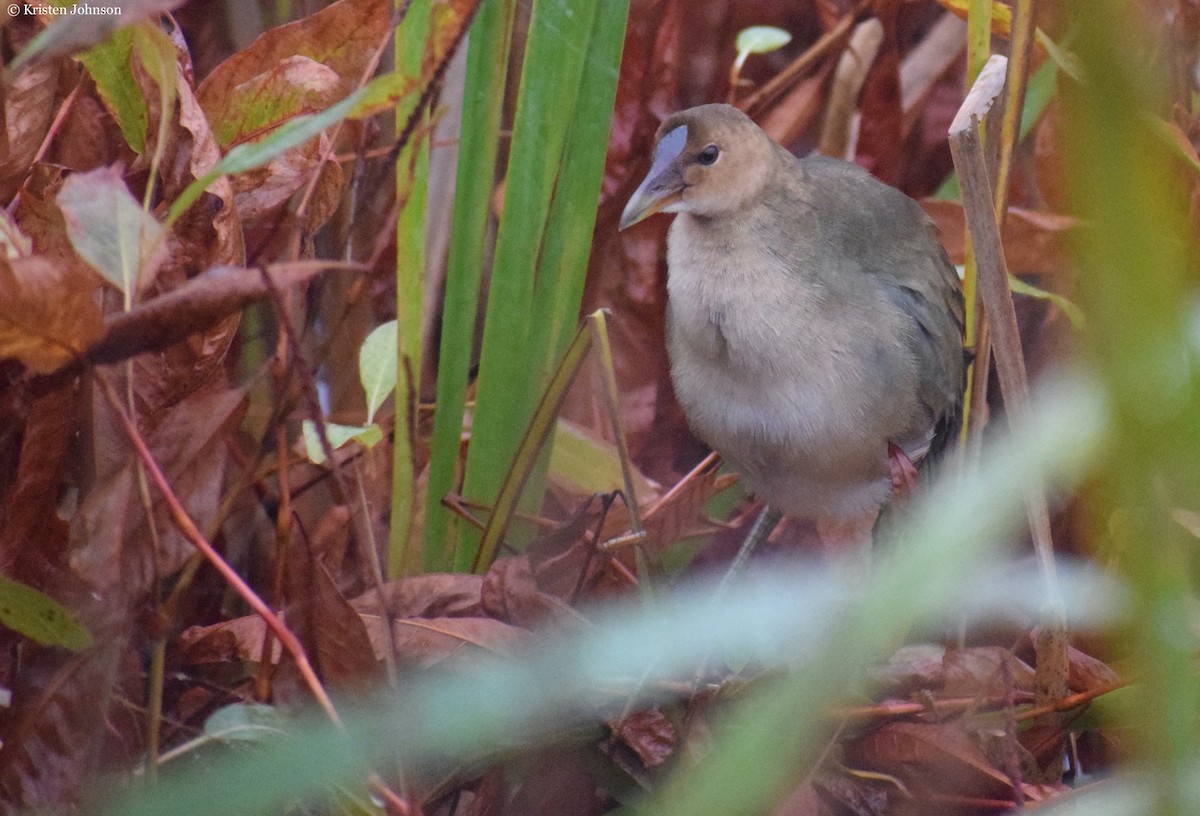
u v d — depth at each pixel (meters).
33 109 6.67
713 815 4.34
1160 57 6.80
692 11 6.98
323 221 6.69
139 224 6.57
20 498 6.64
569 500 6.84
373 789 6.61
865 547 6.88
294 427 6.77
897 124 6.92
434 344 6.91
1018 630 6.76
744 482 6.83
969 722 6.68
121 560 6.62
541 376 6.77
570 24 6.73
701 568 6.90
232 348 6.77
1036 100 6.85
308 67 6.67
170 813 4.88
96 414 6.63
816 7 7.01
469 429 6.85
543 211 6.75
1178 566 4.20
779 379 6.79
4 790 6.61
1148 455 3.69
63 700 6.61
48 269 6.55
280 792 5.11
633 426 6.89
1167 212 3.51
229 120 6.68
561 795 6.68
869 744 6.69
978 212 6.67
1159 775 4.35
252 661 6.67
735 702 6.67
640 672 6.68
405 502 6.72
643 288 6.90
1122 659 6.71
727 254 6.79
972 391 6.75
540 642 6.68
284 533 6.66
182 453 6.63
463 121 6.74
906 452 6.82
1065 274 6.84
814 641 5.87
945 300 6.83
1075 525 6.80
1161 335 3.50
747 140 6.78
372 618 6.68
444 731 5.83
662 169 6.79
